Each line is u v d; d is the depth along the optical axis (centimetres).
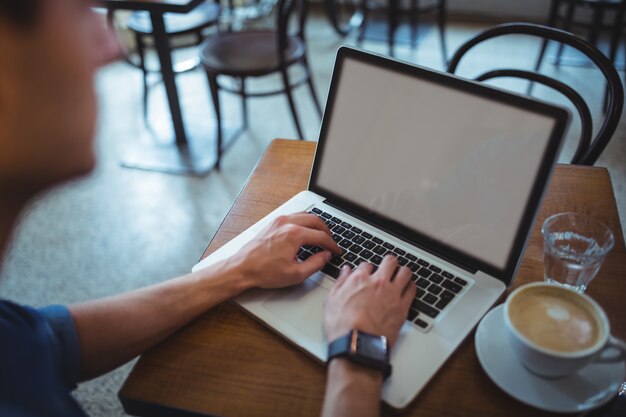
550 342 57
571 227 80
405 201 84
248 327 71
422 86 81
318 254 79
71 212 215
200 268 81
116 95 296
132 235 201
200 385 64
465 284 75
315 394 62
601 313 59
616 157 226
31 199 50
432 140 81
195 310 71
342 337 63
